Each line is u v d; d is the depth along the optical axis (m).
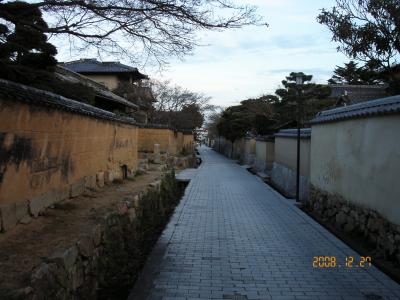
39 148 5.11
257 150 26.86
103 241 5.26
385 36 8.42
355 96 19.55
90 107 7.57
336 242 7.25
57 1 5.06
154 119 35.00
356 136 7.62
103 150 8.48
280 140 18.17
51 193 5.59
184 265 5.92
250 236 7.75
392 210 6.01
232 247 6.94
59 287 3.63
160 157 19.73
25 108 4.65
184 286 5.07
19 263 3.58
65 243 4.21
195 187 15.82
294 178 14.59
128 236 6.69
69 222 5.11
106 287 5.06
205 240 7.44
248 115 32.91
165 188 11.71
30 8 5.26
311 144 11.12
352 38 8.63
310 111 21.08
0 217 4.16
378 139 6.59
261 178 20.48
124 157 10.42
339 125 8.65
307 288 5.03
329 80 34.94
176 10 5.15
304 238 7.59
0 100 4.07
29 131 4.79
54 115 5.58
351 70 13.10
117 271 5.56
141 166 14.70
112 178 9.24
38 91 5.11
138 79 31.08
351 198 7.86
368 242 6.93
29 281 3.18
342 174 8.41
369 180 6.96
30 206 4.86
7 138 4.25
